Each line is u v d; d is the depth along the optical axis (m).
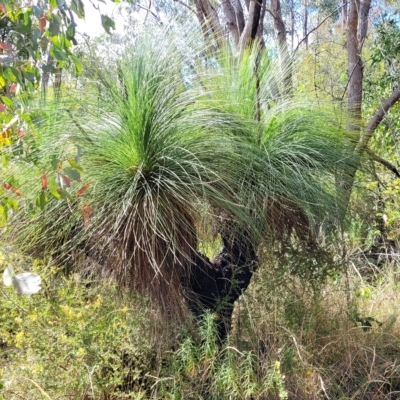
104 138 2.15
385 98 4.45
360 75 3.70
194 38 2.43
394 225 4.17
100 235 2.10
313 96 2.73
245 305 2.60
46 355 2.40
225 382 2.19
